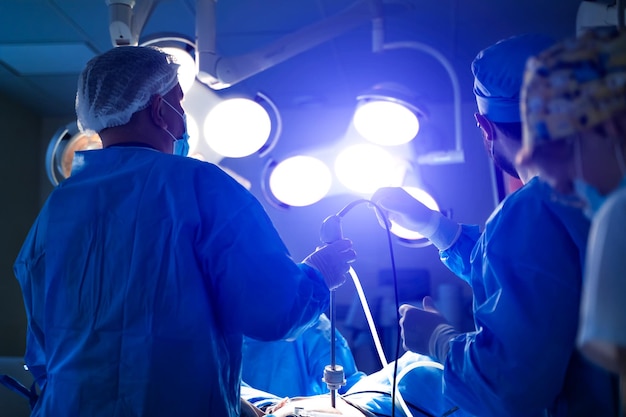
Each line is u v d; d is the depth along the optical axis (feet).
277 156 6.66
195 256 3.46
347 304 10.73
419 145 6.50
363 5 5.80
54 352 3.54
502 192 7.64
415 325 4.11
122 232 3.47
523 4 7.23
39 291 3.77
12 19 7.74
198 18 5.57
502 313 3.12
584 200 2.07
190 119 5.70
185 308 3.38
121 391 3.33
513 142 3.56
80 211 3.58
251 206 3.64
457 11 7.43
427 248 10.91
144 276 3.40
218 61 5.60
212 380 3.44
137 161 3.67
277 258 3.54
